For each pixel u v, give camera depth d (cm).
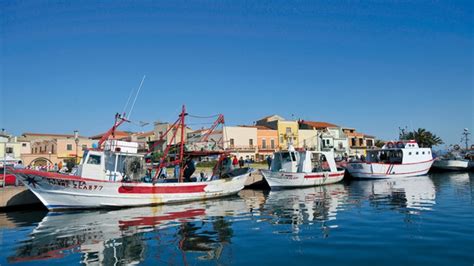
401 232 1290
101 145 2234
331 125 8469
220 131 6481
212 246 1184
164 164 2422
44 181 1984
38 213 1994
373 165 3825
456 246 1090
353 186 3188
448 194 2394
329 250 1088
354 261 979
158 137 6931
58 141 6338
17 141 6725
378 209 1825
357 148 8338
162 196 2225
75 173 2288
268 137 7081
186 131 6488
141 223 1620
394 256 1011
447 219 1505
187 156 2575
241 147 6638
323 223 1505
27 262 1064
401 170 4031
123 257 1088
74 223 1656
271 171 3081
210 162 4753
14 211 2092
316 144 7506
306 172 3253
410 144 4178
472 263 940
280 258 1028
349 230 1349
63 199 2022
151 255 1098
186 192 2333
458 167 4825
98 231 1465
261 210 1938
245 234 1343
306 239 1234
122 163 2227
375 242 1162
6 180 2578
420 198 2217
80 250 1180
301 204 2123
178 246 1195
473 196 2267
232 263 998
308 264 968
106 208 2067
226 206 2131
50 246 1241
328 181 3409
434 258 984
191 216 1788
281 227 1454
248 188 3353
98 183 2019
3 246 1252
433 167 4984
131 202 2120
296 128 7444
